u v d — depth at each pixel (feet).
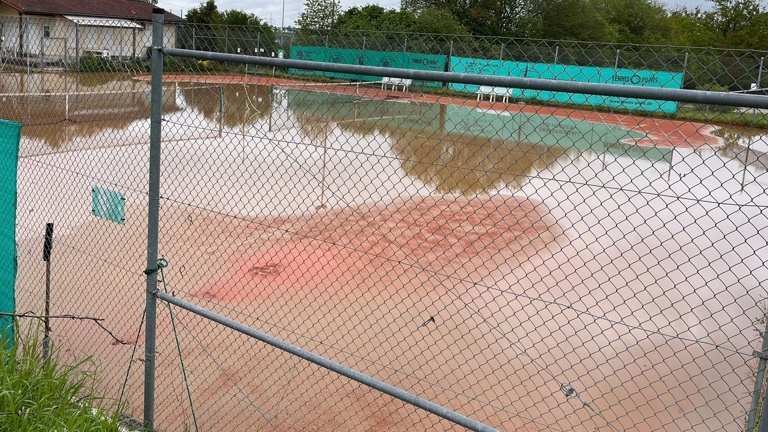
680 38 172.04
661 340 22.44
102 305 22.72
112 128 40.29
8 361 14.67
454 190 40.73
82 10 120.57
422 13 142.41
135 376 18.79
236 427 16.93
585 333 22.66
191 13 144.05
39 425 12.83
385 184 39.78
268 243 30.55
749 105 8.25
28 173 31.01
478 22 149.89
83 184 29.84
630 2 173.88
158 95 13.50
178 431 16.71
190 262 27.91
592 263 30.19
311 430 16.94
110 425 13.55
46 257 16.37
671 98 8.70
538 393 18.83
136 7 133.90
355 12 148.87
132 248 28.27
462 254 30.96
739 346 22.16
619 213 37.42
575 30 153.38
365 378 11.18
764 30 167.32
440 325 22.81
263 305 24.16
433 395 18.66
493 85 9.84
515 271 28.84
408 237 32.91
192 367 19.53
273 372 19.49
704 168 43.06
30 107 36.01
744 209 37.70
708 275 29.17
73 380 15.65
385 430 17.06
